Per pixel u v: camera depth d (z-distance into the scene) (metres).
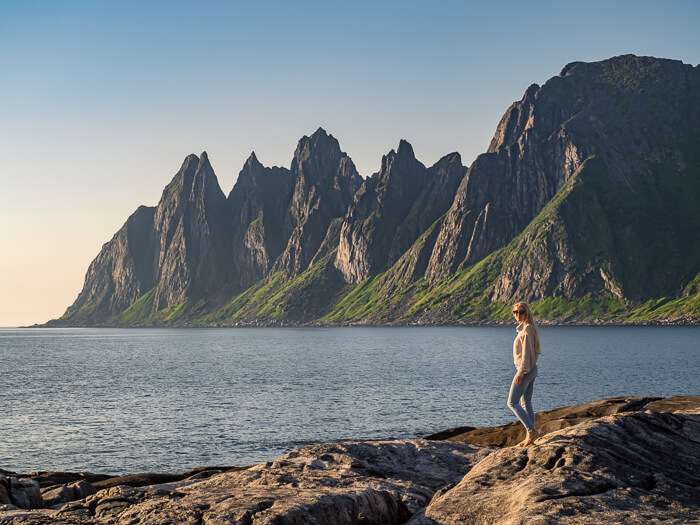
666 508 8.43
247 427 50.28
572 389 74.44
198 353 165.38
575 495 8.80
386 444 15.75
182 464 38.78
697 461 10.23
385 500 10.18
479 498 9.49
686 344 172.38
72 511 9.18
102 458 40.38
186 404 63.47
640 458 10.31
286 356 145.50
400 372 97.00
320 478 11.94
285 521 8.13
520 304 12.38
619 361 117.31
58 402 66.19
